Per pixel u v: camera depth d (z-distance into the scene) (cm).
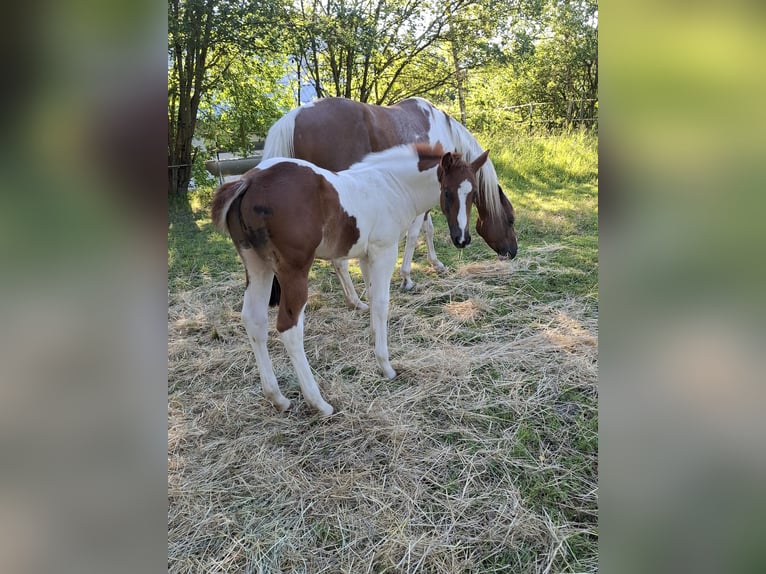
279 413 251
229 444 229
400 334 324
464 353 295
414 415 244
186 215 666
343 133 347
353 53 852
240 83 871
